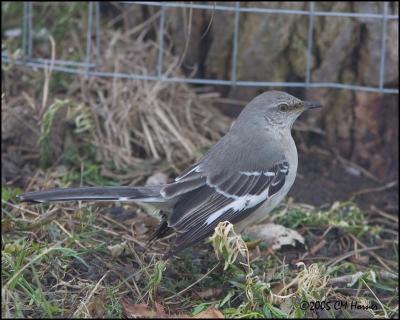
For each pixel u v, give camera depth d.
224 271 9.22
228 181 9.38
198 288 9.05
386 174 12.59
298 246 10.38
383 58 12.12
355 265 10.20
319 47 12.58
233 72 12.36
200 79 13.12
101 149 11.70
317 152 12.77
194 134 12.16
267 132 9.77
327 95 12.72
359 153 12.72
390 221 11.48
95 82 12.48
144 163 11.62
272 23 12.57
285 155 9.79
